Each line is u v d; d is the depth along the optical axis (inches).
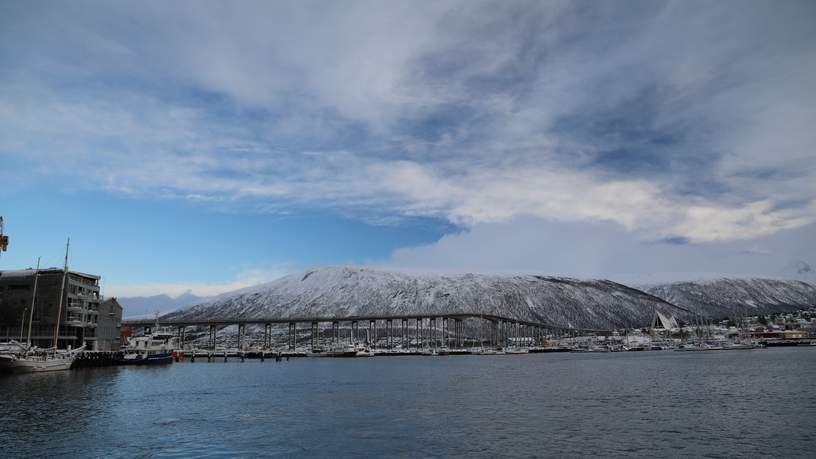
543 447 2145.7
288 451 2092.8
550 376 5743.1
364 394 3976.4
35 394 3570.4
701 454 2022.6
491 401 3494.1
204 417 2859.3
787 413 2849.4
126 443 2212.1
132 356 7194.9
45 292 6663.4
